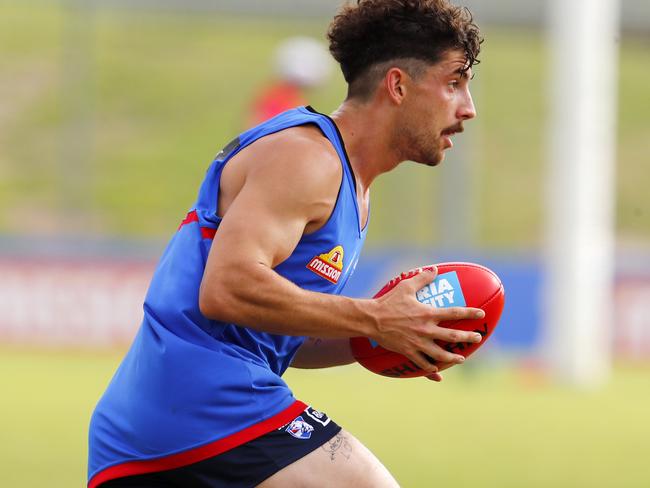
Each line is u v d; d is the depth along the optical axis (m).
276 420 10.66
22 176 68.75
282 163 10.38
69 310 45.50
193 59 83.12
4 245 45.34
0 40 82.12
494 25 55.25
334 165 10.58
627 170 75.50
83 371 38.53
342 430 10.94
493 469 22.95
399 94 11.12
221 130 76.69
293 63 41.00
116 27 85.38
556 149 41.31
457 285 11.48
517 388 38.09
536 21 54.97
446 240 56.62
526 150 75.50
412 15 11.02
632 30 56.28
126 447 10.80
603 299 43.06
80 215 65.56
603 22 40.88
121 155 72.81
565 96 40.94
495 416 30.91
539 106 80.31
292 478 10.55
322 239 10.70
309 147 10.51
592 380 40.66
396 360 11.80
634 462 24.27
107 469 10.88
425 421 29.52
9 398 31.77
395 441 26.16
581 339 40.59
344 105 11.40
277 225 10.21
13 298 45.38
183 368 10.56
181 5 59.41
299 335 10.45
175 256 10.95
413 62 11.09
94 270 45.59
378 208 64.88
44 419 28.17
